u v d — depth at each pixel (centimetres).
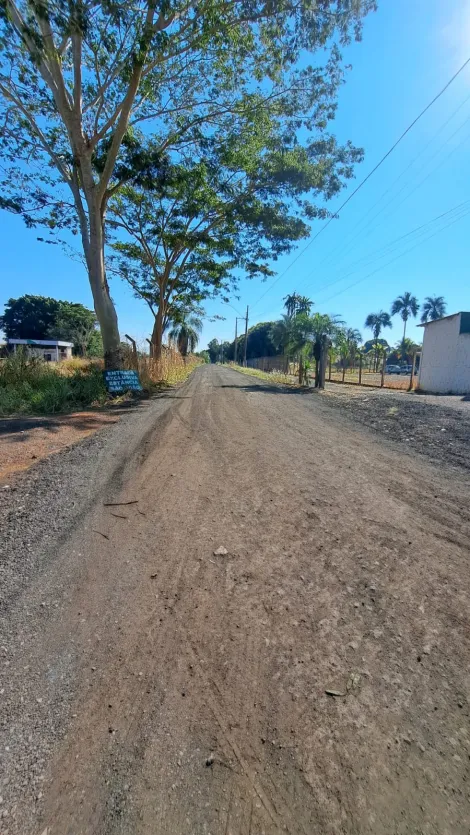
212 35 877
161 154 1129
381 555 269
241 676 172
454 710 154
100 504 361
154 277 1981
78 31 700
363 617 207
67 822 119
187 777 132
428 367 1647
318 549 278
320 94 1175
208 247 1703
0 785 130
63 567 259
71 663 180
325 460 496
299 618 207
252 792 127
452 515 329
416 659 179
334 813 121
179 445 575
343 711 154
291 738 144
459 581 239
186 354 4016
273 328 3181
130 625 205
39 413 823
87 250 1081
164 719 153
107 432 659
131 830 117
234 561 265
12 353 1097
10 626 204
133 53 798
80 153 980
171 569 256
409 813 120
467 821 118
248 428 702
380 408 909
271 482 417
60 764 137
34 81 1036
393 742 142
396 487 396
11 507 350
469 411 798
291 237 1584
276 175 1383
